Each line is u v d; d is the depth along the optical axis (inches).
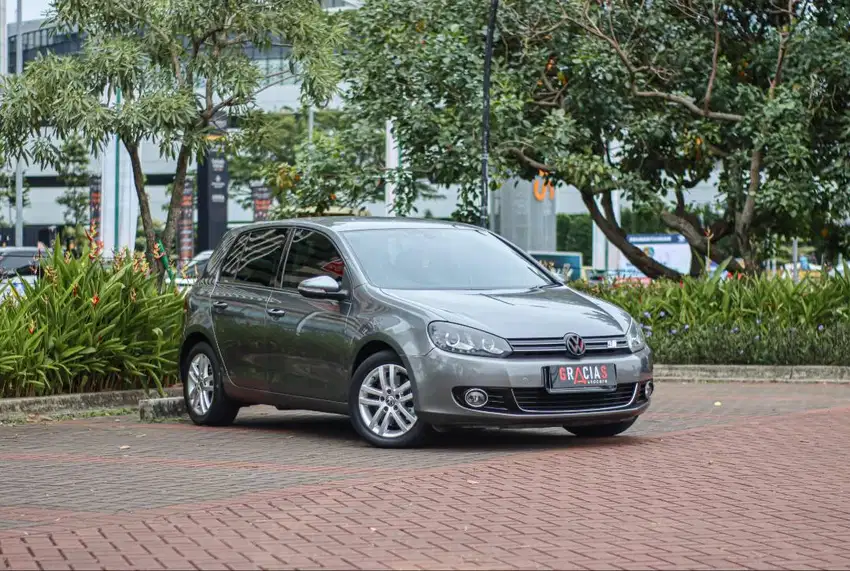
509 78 879.1
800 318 764.0
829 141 903.7
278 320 422.9
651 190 920.3
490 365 364.2
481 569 223.8
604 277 924.6
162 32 643.5
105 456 373.1
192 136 636.7
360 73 896.9
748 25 918.4
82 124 614.9
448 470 334.6
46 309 521.0
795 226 932.6
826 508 287.9
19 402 483.8
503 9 895.7
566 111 909.2
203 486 312.5
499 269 422.9
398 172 888.9
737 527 264.8
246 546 241.3
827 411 493.4
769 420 460.1
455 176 893.2
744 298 790.5
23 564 225.1
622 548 242.7
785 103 834.8
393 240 420.8
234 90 642.2
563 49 900.6
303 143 912.9
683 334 765.3
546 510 280.7
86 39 657.0
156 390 541.0
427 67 885.2
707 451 377.4
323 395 405.7
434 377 368.8
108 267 560.4
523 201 1280.8
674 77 904.3
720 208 915.4
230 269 460.4
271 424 468.1
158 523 263.1
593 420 376.2
